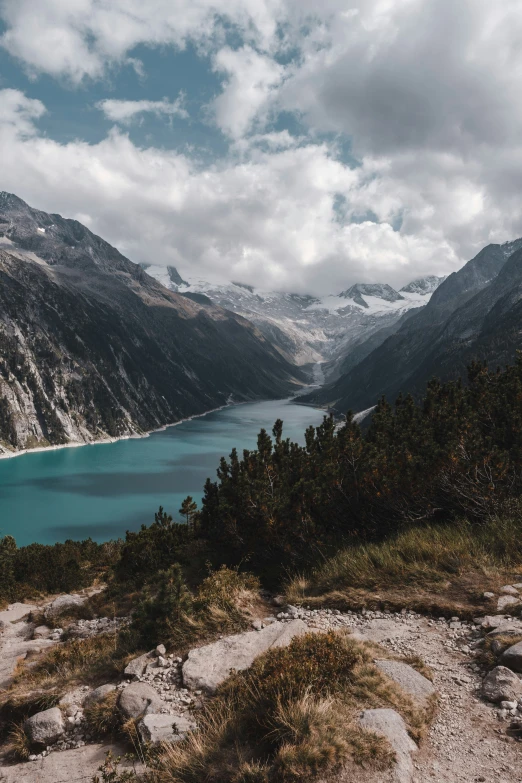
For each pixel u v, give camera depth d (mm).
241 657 9805
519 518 14289
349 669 7969
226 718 7375
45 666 13648
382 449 19625
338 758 5766
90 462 179250
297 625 10953
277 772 5719
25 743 8805
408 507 17766
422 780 5668
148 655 11047
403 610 11305
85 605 21062
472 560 12672
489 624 9664
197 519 22953
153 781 6496
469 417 18906
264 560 18625
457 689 7828
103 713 8984
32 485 140250
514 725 6660
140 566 23719
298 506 17609
